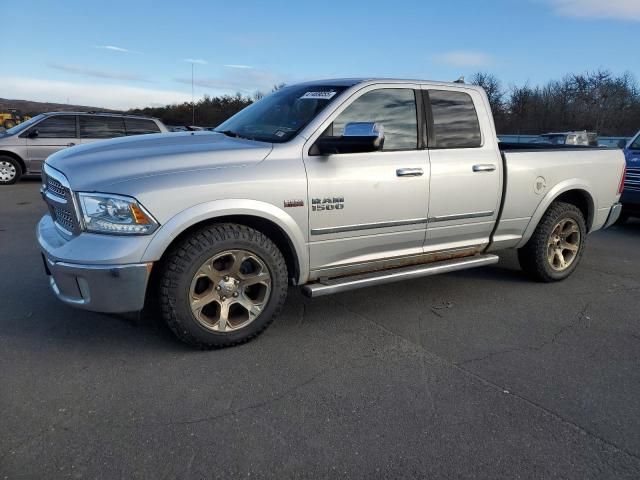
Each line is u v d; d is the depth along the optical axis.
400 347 3.65
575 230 5.27
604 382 3.23
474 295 4.84
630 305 4.66
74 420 2.66
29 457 2.37
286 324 4.00
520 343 3.78
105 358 3.33
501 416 2.82
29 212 8.68
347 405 2.88
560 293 4.96
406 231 4.10
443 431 2.67
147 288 3.47
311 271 3.77
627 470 2.42
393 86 4.07
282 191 3.45
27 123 12.28
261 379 3.14
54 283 3.37
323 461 2.41
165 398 2.89
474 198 4.40
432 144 4.21
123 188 3.06
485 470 2.39
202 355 3.42
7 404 2.78
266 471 2.33
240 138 3.93
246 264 3.55
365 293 4.80
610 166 5.45
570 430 2.71
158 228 3.09
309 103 3.94
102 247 3.04
